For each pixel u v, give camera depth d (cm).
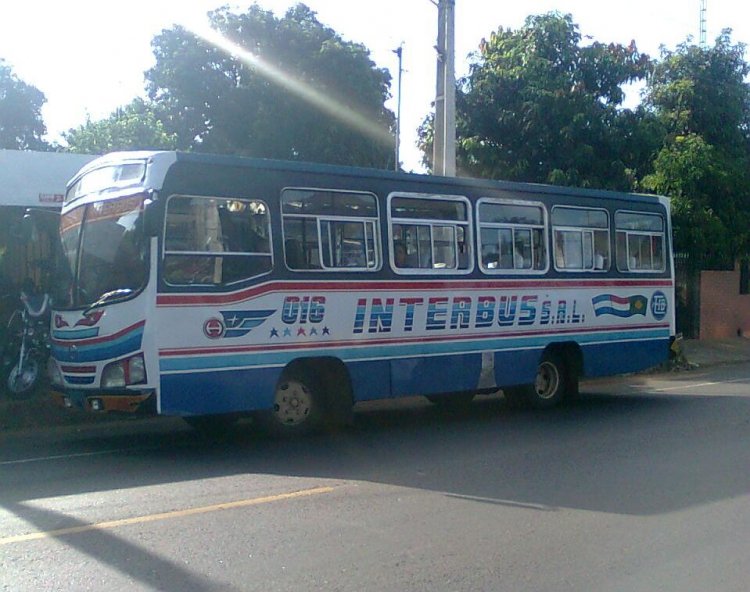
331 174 1077
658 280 1479
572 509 770
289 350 1041
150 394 938
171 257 955
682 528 716
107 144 2633
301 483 859
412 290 1145
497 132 2217
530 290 1284
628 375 1881
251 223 1012
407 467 935
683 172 2183
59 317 1022
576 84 2142
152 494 811
